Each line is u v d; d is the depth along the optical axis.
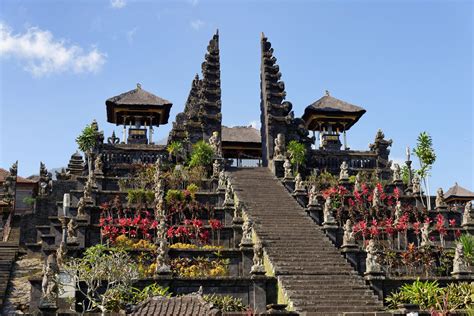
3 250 29.02
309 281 22.92
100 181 34.19
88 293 19.55
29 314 19.61
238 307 21.48
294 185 35.94
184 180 34.28
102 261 20.52
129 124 47.84
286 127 43.97
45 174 40.72
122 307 19.25
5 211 37.78
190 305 15.15
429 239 29.19
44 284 18.86
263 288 22.58
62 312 18.64
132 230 27.62
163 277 21.56
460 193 53.53
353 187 37.62
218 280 22.23
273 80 45.53
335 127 50.16
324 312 20.61
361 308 21.31
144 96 47.25
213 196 32.12
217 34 46.50
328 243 27.08
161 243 22.44
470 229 31.67
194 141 42.53
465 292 22.27
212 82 44.66
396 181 38.38
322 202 33.69
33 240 32.47
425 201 37.03
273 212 30.55
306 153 42.28
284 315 20.02
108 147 39.62
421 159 38.19
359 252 25.77
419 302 21.72
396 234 30.81
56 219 31.31
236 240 28.19
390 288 23.38
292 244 26.48
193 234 27.78
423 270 27.64
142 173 35.97
